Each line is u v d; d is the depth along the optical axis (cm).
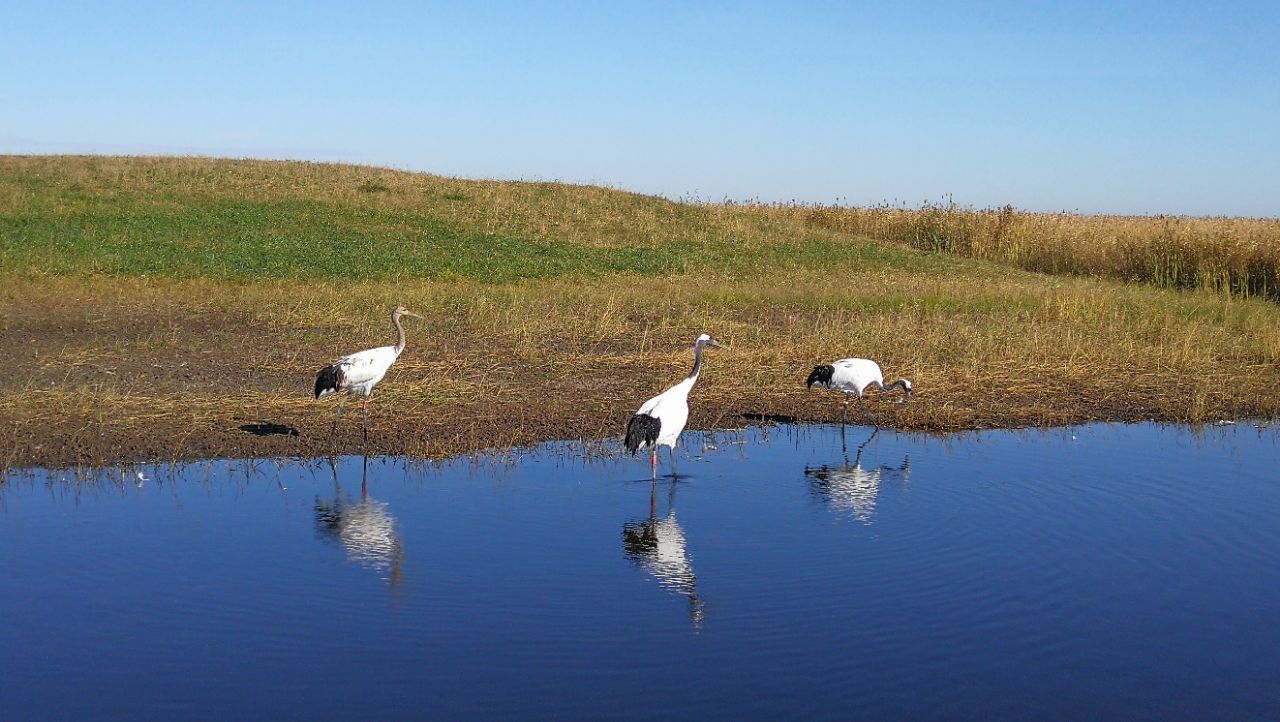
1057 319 2186
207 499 988
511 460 1138
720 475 1095
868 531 912
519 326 1930
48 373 1468
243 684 632
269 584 780
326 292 2358
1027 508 985
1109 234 3641
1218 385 1565
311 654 670
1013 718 602
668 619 724
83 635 693
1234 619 737
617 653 675
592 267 3022
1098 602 762
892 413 1379
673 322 2070
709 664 661
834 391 1488
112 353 1620
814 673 651
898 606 750
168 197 3609
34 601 745
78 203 3403
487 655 669
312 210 3594
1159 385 1559
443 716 598
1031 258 3600
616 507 980
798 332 1950
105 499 983
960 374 1585
